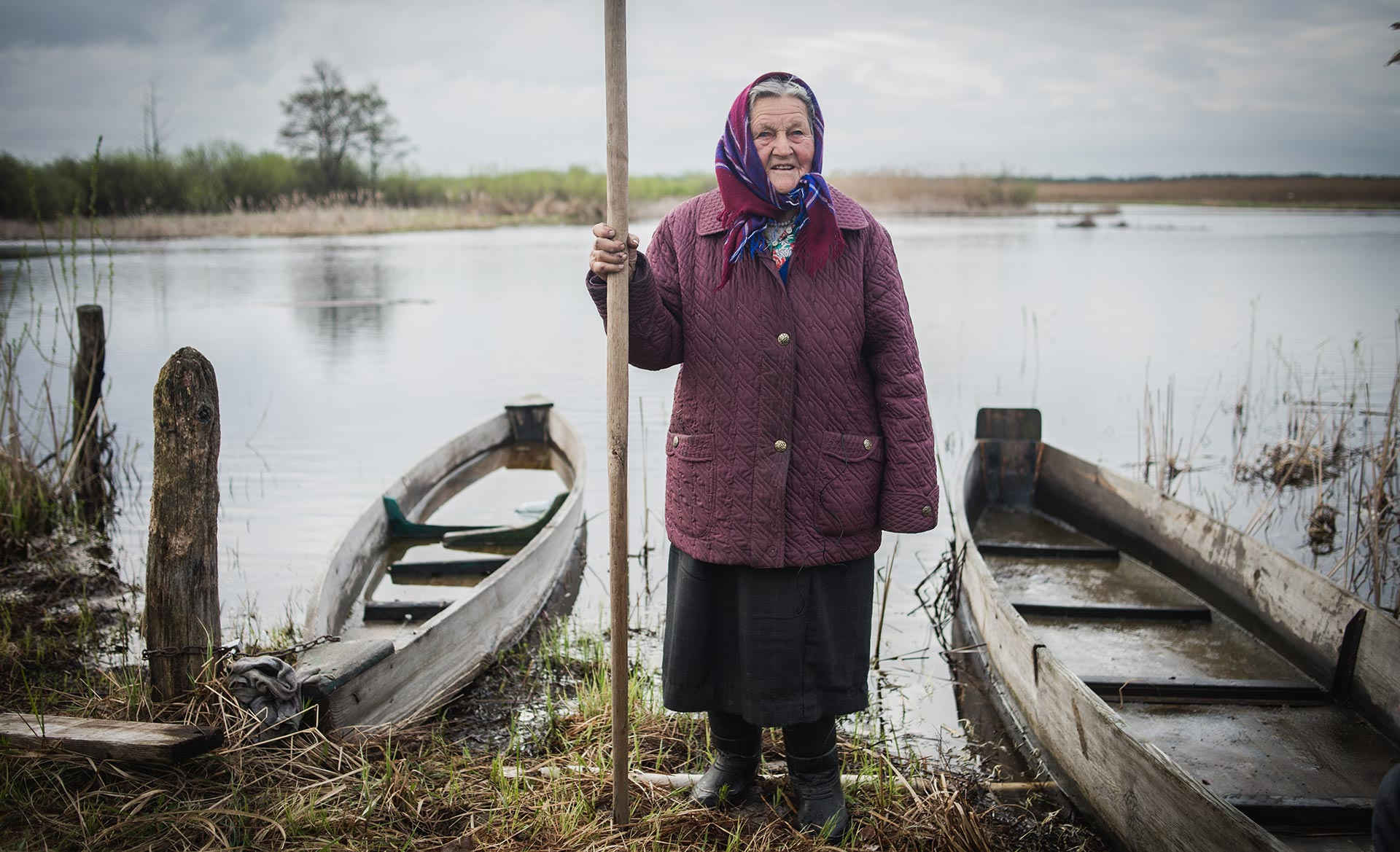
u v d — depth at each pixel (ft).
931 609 15.62
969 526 17.01
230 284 56.59
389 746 9.66
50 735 8.38
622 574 7.79
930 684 13.11
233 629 13.93
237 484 21.02
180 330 40.32
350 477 21.62
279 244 89.40
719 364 7.66
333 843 7.93
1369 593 15.92
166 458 9.16
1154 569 16.29
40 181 91.61
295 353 35.76
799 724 8.34
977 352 35.45
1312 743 10.54
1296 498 20.94
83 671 12.19
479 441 22.97
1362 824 8.97
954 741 11.47
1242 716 11.10
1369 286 50.98
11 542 16.85
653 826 8.36
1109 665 12.74
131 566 16.81
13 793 8.00
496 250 82.64
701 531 7.79
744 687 7.93
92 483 20.33
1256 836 6.91
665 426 25.66
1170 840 7.95
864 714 12.09
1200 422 26.32
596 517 19.61
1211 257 67.10
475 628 12.59
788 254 7.57
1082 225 103.40
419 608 14.15
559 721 11.12
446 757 9.83
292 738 9.14
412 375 32.22
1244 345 36.04
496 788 9.10
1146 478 22.17
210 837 7.88
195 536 9.28
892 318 7.74
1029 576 16.06
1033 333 38.91
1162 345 36.32
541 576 15.19
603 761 9.53
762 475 7.57
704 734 10.45
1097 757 9.20
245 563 16.71
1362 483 19.02
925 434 7.81
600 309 7.52
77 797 8.08
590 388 30.27
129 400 27.99
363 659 10.11
